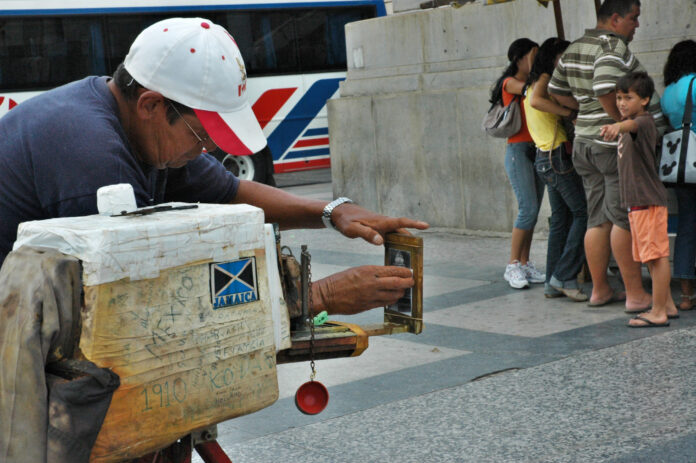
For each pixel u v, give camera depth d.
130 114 2.00
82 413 1.54
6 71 13.02
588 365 4.56
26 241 1.63
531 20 8.23
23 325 1.56
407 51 9.62
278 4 15.09
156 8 14.02
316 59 15.49
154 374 1.61
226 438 3.88
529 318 5.68
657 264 5.14
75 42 13.45
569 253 6.02
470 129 8.88
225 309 1.71
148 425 1.62
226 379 1.72
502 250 8.13
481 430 3.77
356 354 2.05
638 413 3.83
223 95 1.96
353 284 2.05
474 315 5.87
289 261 1.99
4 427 1.58
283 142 15.18
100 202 1.73
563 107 5.73
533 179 6.51
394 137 9.79
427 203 9.53
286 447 3.74
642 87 5.01
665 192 5.11
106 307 1.55
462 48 9.02
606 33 5.40
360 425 3.94
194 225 1.64
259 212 1.76
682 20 6.66
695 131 5.19
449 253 8.18
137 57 1.96
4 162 1.92
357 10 15.90
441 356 4.96
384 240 2.24
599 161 5.42
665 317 5.20
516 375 4.50
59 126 1.89
